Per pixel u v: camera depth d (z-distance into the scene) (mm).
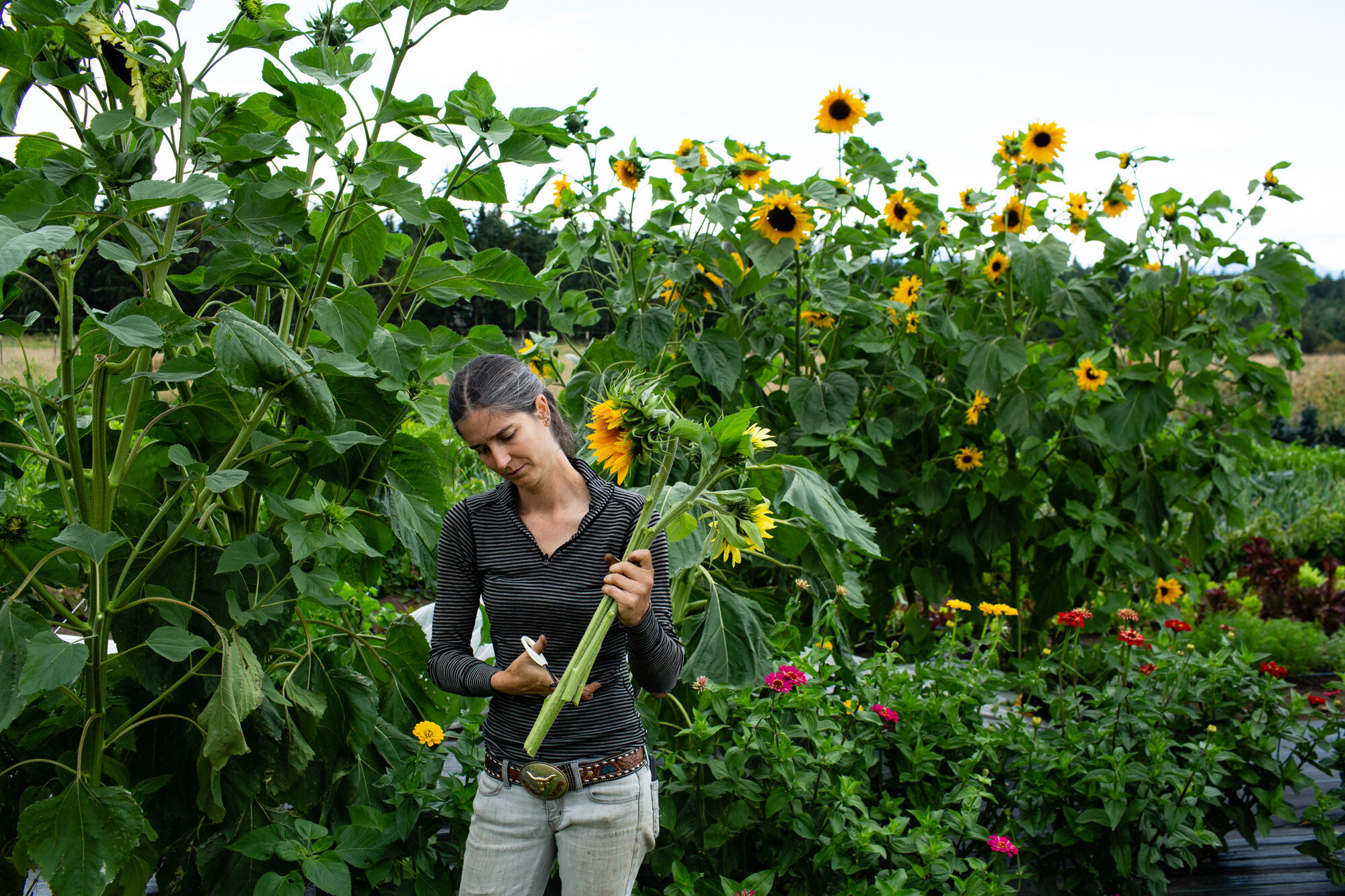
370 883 2113
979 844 2758
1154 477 4742
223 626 2053
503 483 1908
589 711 1784
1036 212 4723
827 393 4078
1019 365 4336
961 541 4613
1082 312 4520
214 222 1941
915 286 4453
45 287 1811
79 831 1759
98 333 1893
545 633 1813
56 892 1732
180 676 2037
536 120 2262
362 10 2135
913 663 4664
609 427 1662
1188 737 3131
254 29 1999
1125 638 3086
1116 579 4812
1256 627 5230
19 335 1945
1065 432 4727
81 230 1841
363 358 2225
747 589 3260
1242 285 4559
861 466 4395
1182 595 5082
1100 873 2793
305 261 2123
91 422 2191
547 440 1799
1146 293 4738
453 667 1814
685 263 3707
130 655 1934
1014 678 3352
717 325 4121
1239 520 5023
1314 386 20250
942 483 4488
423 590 6246
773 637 2898
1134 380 4520
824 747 2408
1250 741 3023
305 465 2141
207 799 2041
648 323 3633
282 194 1938
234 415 2119
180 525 1955
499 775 1825
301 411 1876
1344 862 3049
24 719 2119
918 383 4426
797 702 2504
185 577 2047
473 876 1819
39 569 1811
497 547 1839
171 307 1960
